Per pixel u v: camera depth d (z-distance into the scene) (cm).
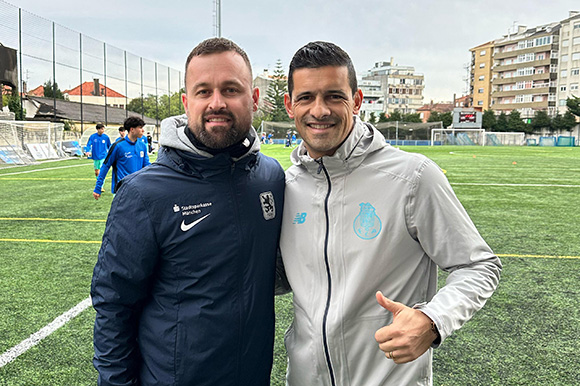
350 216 136
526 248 526
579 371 255
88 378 249
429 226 132
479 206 813
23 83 2094
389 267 133
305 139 138
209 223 134
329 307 134
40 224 672
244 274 140
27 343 290
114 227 134
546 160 2138
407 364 133
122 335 137
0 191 1038
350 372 135
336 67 132
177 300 136
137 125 639
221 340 136
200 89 133
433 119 6456
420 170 133
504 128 6066
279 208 149
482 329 311
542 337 298
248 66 140
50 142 2286
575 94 6612
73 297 372
